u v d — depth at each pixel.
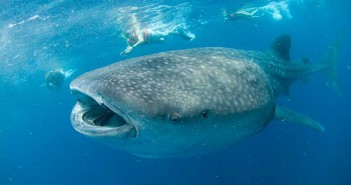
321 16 39.16
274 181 18.62
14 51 15.45
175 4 14.73
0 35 12.60
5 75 19.94
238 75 3.46
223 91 3.13
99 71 2.98
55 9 11.08
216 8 17.81
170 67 3.09
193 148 3.09
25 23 11.80
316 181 19.27
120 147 2.80
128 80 2.70
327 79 10.64
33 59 18.03
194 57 3.43
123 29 16.70
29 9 10.39
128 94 2.51
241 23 27.66
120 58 27.45
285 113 4.63
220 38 35.59
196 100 2.83
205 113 2.88
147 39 12.63
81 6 11.46
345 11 38.31
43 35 14.14
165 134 2.69
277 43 6.53
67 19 12.61
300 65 7.48
